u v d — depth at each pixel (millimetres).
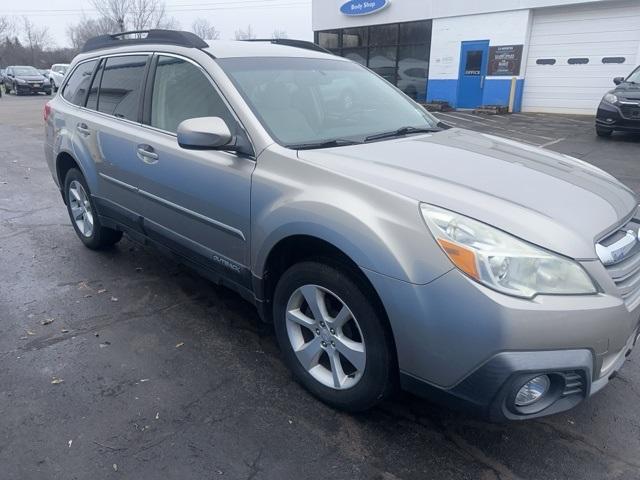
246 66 3256
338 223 2348
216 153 3033
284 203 2598
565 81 16078
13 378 2949
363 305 2357
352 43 20641
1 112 19469
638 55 14594
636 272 2330
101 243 4727
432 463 2367
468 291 2033
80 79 4695
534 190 2385
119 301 3891
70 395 2807
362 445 2469
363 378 2467
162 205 3506
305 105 3211
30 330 3473
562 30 15719
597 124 11484
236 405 2740
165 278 4297
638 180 7711
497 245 2047
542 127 13578
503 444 2486
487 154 2902
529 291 2012
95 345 3297
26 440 2477
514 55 16453
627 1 14422
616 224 2314
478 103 17750
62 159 4820
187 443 2469
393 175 2410
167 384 2912
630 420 2646
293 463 2355
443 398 2215
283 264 2854
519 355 1995
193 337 3402
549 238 2070
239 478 2273
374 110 3539
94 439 2488
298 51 3746
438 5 17656
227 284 3236
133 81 3863
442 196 2230
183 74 3389
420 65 18906
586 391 2133
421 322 2141
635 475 2303
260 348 3287
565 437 2531
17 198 6891
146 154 3537
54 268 4488
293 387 2895
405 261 2164
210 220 3113
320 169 2539
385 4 18828
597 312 2041
